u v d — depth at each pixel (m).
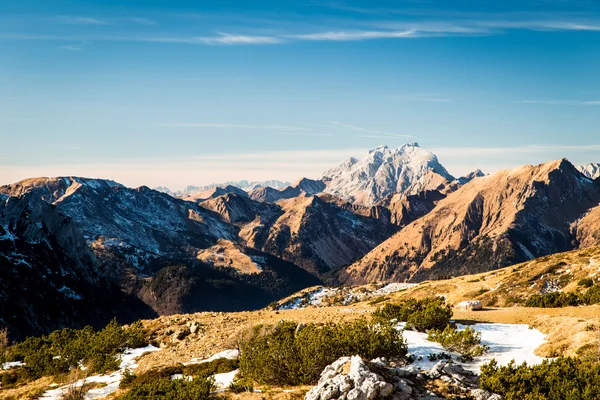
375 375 30.64
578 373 32.31
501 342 44.84
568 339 41.44
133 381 45.09
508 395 31.27
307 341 38.53
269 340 42.88
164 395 35.97
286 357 37.97
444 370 34.94
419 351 41.81
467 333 41.78
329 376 32.75
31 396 44.28
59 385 48.34
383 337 38.44
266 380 38.12
